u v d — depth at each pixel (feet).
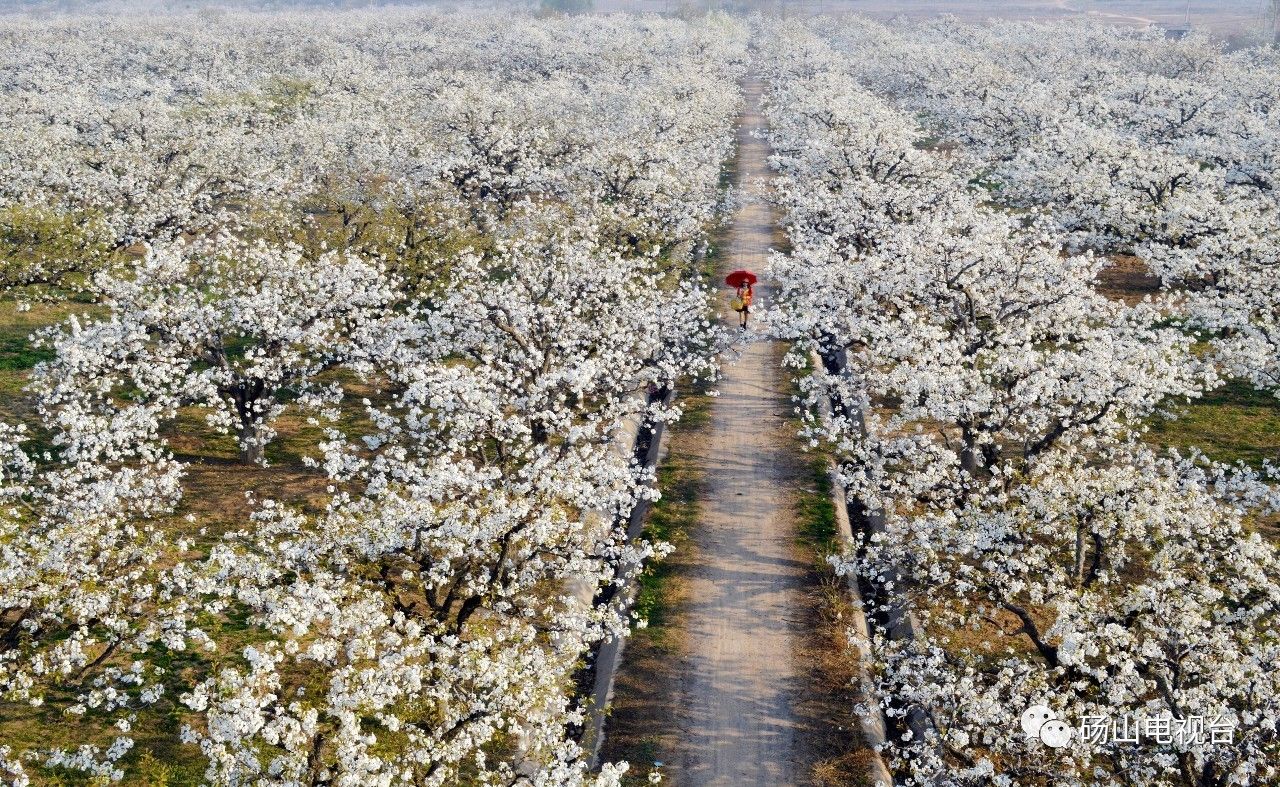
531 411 121.08
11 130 250.57
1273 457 150.92
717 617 117.19
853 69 511.40
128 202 223.92
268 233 187.83
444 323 137.80
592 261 155.94
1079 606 86.94
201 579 88.48
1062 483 98.84
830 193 220.23
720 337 170.71
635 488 110.73
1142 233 204.54
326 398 146.20
